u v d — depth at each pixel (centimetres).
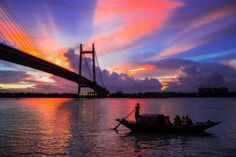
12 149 1958
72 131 2817
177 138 2372
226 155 1845
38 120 4009
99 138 2394
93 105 9762
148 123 2566
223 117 4919
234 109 7562
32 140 2295
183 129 2553
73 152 1881
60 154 1830
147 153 1873
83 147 2028
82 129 2964
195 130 2575
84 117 4569
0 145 2091
